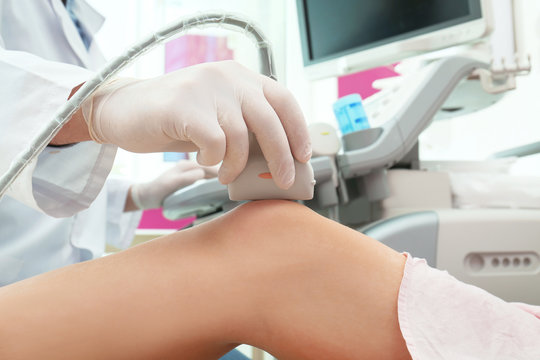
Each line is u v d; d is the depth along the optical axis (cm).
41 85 39
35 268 72
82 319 29
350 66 111
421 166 104
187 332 31
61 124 26
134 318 30
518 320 31
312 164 70
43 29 83
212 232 34
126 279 31
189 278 31
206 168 119
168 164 189
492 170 105
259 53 37
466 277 69
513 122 138
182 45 187
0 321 29
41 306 30
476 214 71
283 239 33
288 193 36
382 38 104
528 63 92
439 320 30
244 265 32
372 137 77
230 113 31
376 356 30
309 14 124
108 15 182
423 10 98
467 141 158
